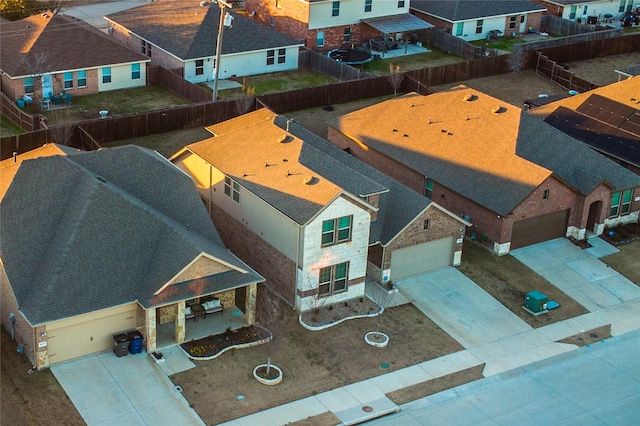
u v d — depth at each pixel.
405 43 80.94
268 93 67.31
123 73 66.38
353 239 41.44
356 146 55.81
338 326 40.88
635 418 36.72
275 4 78.56
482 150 50.97
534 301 43.12
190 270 37.38
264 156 44.88
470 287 45.12
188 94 65.50
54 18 66.69
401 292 44.12
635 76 65.62
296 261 40.81
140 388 35.44
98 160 41.81
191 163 47.69
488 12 83.12
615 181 50.97
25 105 61.97
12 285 36.28
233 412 34.62
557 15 89.81
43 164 40.03
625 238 51.44
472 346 40.53
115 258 37.47
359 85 67.38
